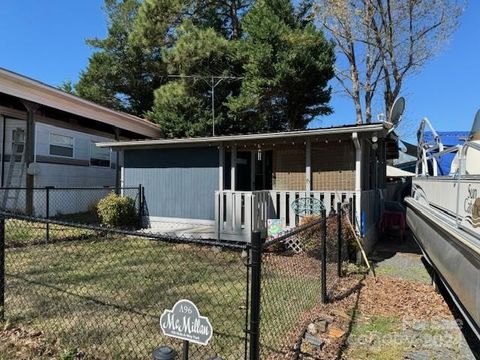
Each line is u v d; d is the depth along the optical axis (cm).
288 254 646
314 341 341
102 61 2286
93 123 1374
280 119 1917
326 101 1831
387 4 1653
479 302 237
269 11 1750
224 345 331
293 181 838
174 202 927
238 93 1888
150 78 2298
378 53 1772
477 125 422
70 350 313
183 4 1997
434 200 459
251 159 962
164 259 641
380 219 963
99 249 715
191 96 1855
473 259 250
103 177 1456
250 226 749
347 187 774
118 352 318
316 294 463
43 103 1032
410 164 1770
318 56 1714
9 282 504
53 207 1191
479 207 260
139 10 2050
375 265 667
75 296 451
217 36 1867
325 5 1656
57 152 1232
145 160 972
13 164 1079
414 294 498
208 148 885
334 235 566
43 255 663
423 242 487
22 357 310
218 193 796
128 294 466
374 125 689
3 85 907
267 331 354
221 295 465
